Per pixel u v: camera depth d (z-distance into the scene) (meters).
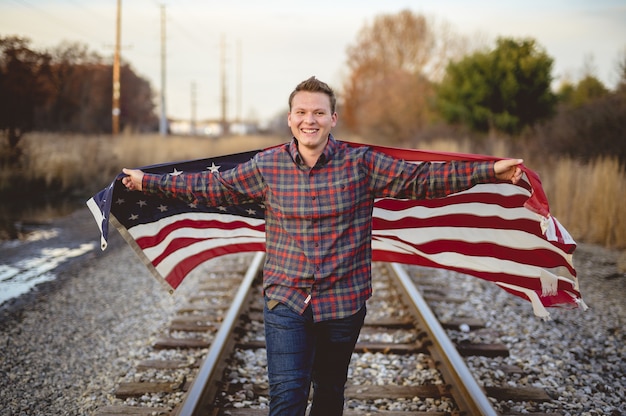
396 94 31.55
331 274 2.51
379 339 4.79
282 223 2.56
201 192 2.66
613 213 8.73
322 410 2.83
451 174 2.55
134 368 4.24
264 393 3.77
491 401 3.68
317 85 2.55
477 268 3.62
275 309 2.56
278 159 2.58
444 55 42.28
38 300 6.09
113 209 3.12
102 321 5.43
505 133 18.92
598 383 4.00
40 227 10.50
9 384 4.07
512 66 18.95
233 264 7.46
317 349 2.73
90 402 3.77
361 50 44.91
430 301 5.86
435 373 4.06
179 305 5.75
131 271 7.30
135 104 54.78
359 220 2.58
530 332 4.98
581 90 18.31
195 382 3.55
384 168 2.59
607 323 5.31
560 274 3.26
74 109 33.50
